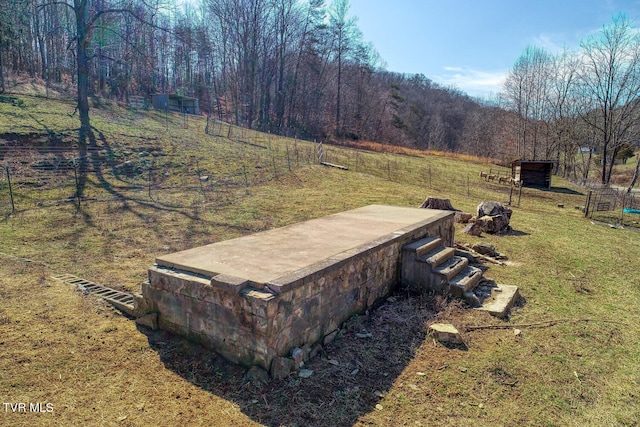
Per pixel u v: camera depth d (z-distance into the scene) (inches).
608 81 1136.2
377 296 204.2
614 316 212.7
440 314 195.2
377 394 134.3
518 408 131.5
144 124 868.6
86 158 559.2
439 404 131.0
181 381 135.4
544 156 1576.0
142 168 564.7
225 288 137.7
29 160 512.1
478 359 159.8
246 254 175.8
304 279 144.7
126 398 125.6
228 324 141.8
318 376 140.6
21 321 167.5
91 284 213.3
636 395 142.2
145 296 167.3
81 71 720.3
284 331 139.9
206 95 1865.2
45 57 1466.5
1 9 961.5
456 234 390.3
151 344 155.5
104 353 148.6
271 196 505.4
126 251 279.7
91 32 783.7
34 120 672.4
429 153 1561.3
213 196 481.4
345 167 775.1
